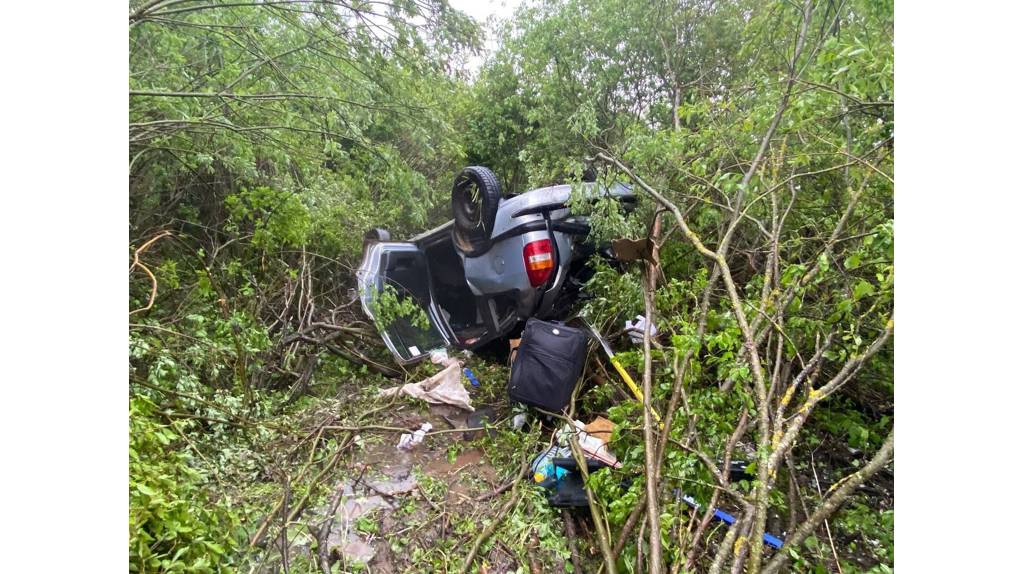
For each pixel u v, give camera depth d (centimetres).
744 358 220
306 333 407
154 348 283
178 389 276
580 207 342
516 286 369
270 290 441
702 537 201
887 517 165
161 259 405
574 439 252
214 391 309
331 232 484
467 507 244
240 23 376
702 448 204
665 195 355
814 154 271
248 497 240
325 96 389
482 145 753
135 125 315
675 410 214
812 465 253
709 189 338
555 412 293
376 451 296
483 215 371
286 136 416
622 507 186
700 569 189
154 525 160
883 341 182
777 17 321
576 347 299
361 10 380
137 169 420
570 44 676
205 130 362
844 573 185
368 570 202
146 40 345
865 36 251
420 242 469
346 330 409
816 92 253
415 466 282
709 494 197
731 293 217
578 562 208
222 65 389
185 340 320
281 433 298
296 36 395
